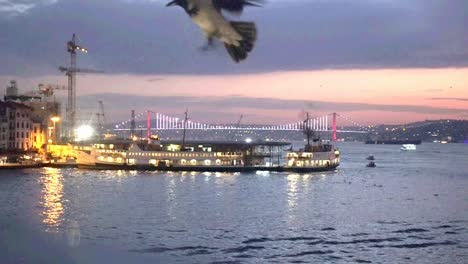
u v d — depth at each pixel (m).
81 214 93.06
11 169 179.75
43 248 66.50
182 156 186.75
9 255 62.88
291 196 123.75
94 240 71.75
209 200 114.00
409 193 136.75
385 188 147.50
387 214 99.06
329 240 74.62
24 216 89.62
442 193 137.75
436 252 68.00
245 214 96.12
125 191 127.00
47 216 90.38
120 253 65.12
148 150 187.88
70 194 119.69
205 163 187.25
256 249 68.62
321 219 92.06
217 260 62.81
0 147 187.00
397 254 66.69
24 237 72.19
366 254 66.69
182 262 61.69
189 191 129.50
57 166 189.38
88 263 60.69
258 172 185.75
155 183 146.25
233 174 178.38
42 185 136.00
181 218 90.38
